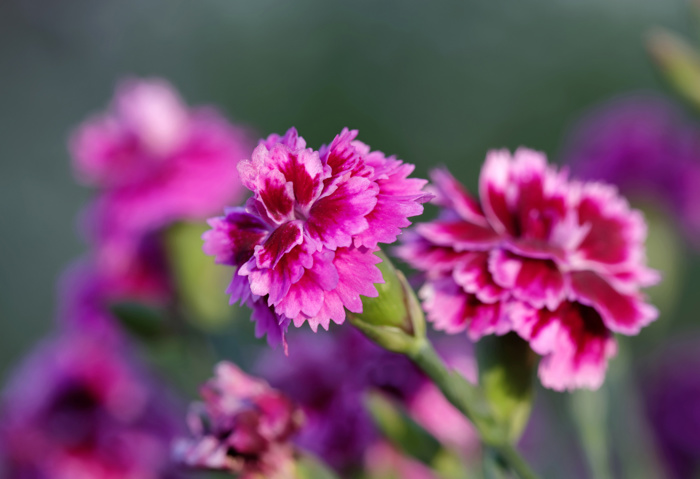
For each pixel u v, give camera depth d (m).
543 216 0.21
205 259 0.29
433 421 0.24
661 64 0.27
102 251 0.30
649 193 0.30
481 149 0.71
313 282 0.18
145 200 0.30
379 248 0.20
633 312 0.20
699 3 0.28
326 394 0.24
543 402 0.30
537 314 0.20
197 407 0.22
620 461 0.25
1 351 0.66
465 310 0.20
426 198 0.19
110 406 0.28
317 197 0.19
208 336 0.28
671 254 0.30
